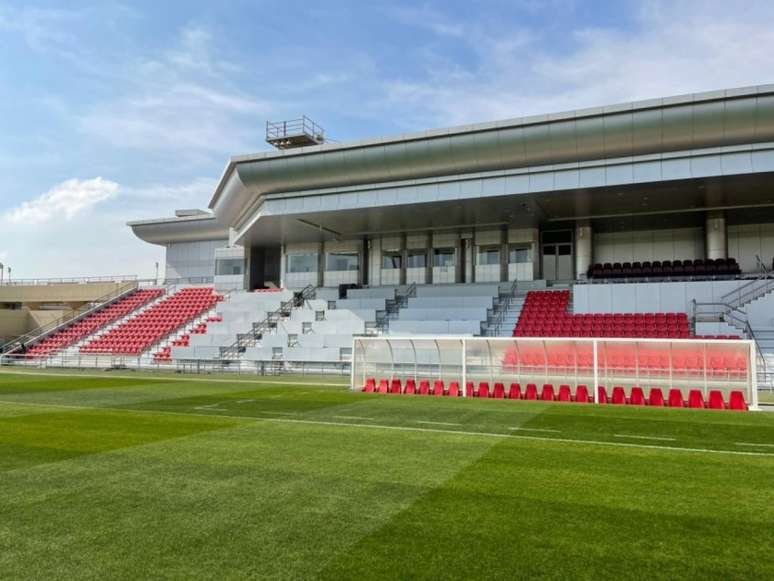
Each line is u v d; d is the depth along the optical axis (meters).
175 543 5.48
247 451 9.68
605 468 8.48
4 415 13.89
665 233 34.22
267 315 35.94
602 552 5.28
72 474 8.10
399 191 28.62
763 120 22.53
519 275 34.41
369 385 20.84
